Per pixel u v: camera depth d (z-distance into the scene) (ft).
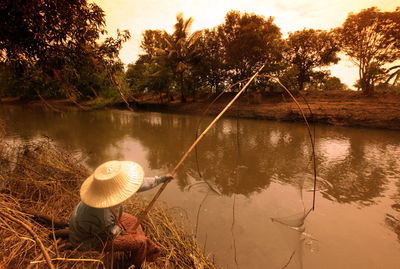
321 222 11.43
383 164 20.16
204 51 74.54
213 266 7.87
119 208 5.87
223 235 10.40
